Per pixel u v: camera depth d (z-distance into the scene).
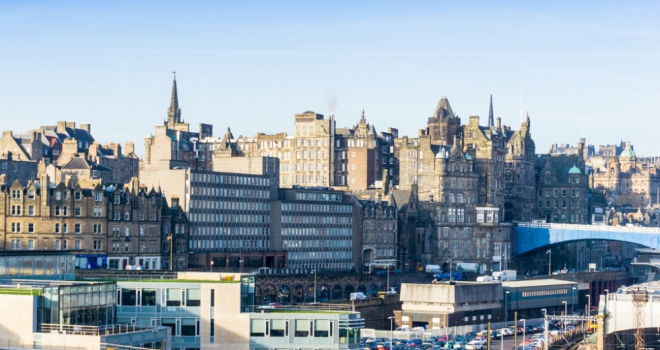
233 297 193.62
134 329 172.62
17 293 166.38
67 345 162.62
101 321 174.00
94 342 161.62
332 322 194.38
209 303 193.75
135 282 194.12
